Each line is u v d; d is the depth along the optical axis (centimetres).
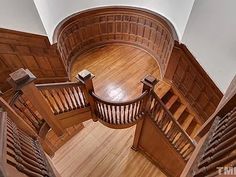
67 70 536
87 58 594
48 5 429
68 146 519
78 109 389
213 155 176
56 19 478
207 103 418
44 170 209
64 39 515
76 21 521
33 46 434
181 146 417
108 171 486
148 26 545
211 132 213
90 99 380
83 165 492
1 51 415
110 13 546
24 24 395
